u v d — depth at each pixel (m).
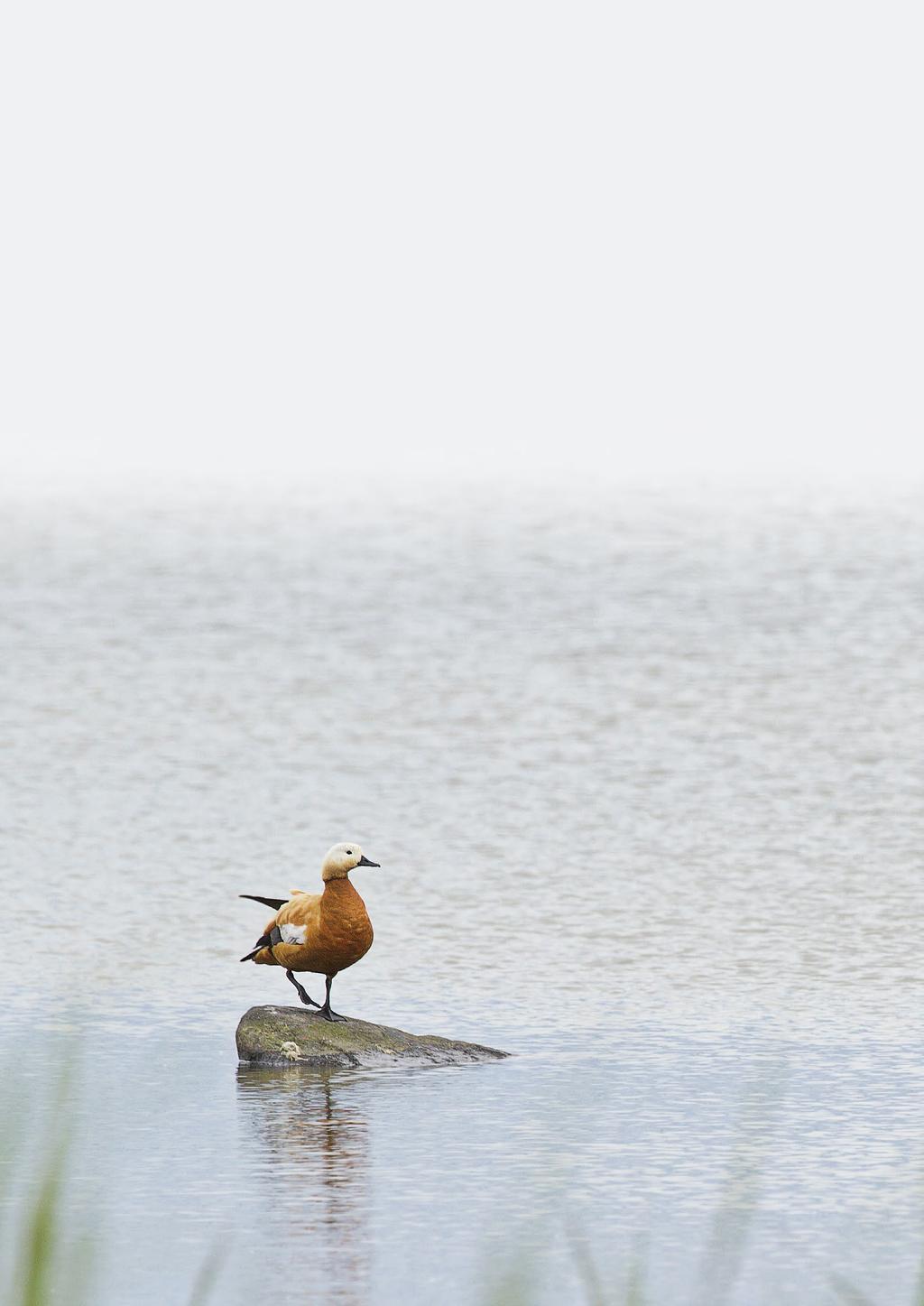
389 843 33.00
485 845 32.84
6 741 43.19
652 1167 17.50
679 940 26.33
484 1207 16.55
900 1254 15.55
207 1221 16.17
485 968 24.94
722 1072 20.41
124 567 87.00
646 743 43.09
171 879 30.23
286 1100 19.36
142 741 43.28
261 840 33.25
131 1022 22.22
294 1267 15.30
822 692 50.53
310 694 50.28
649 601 72.50
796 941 26.30
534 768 40.06
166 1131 18.36
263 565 87.94
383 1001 23.33
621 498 140.62
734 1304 14.58
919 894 29.06
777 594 74.69
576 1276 15.13
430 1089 19.81
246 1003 23.14
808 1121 18.75
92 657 57.34
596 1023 22.39
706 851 32.28
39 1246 7.74
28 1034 21.61
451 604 71.69
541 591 76.06
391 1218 16.31
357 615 68.31
